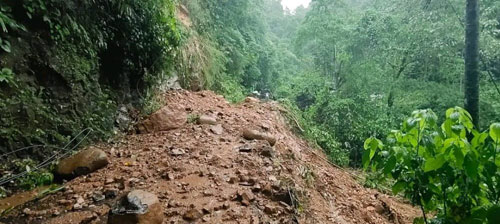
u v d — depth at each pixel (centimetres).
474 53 481
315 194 438
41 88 394
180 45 764
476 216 185
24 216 270
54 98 408
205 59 992
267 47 1902
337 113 1023
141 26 564
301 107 1349
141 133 501
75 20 440
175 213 269
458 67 1013
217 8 1313
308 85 1334
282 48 2491
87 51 463
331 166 730
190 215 265
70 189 315
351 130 992
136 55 571
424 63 1093
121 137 481
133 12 541
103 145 443
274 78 1941
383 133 959
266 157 432
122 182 326
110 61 530
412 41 1085
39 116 380
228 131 533
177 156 400
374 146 228
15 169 337
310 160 650
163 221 256
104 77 520
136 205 238
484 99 927
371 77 1194
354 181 662
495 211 172
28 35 383
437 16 1061
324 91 1111
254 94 1219
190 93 795
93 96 471
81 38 448
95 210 278
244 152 432
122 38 535
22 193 315
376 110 1055
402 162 216
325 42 1368
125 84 562
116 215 233
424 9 1116
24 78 376
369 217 446
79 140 421
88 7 468
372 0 1780
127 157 400
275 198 322
